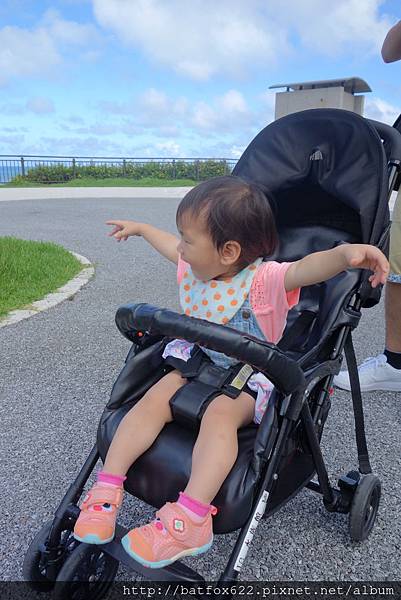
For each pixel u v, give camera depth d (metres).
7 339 4.00
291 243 2.44
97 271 6.23
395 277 3.02
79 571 1.63
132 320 1.51
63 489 2.35
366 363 3.32
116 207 12.91
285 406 1.58
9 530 2.11
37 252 6.38
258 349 1.37
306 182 2.34
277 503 1.76
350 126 2.23
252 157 2.42
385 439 2.79
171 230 9.36
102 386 3.29
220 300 1.84
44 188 17.72
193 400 1.68
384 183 2.10
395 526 2.19
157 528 1.48
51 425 2.84
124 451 1.64
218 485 1.51
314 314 2.16
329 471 2.50
